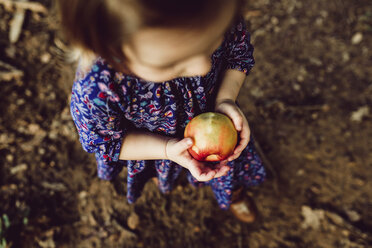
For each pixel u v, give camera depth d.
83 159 2.54
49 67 2.92
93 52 0.72
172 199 2.40
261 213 2.35
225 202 1.70
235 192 1.85
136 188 1.66
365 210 2.29
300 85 2.87
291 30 3.18
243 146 1.22
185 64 0.69
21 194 2.35
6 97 2.72
